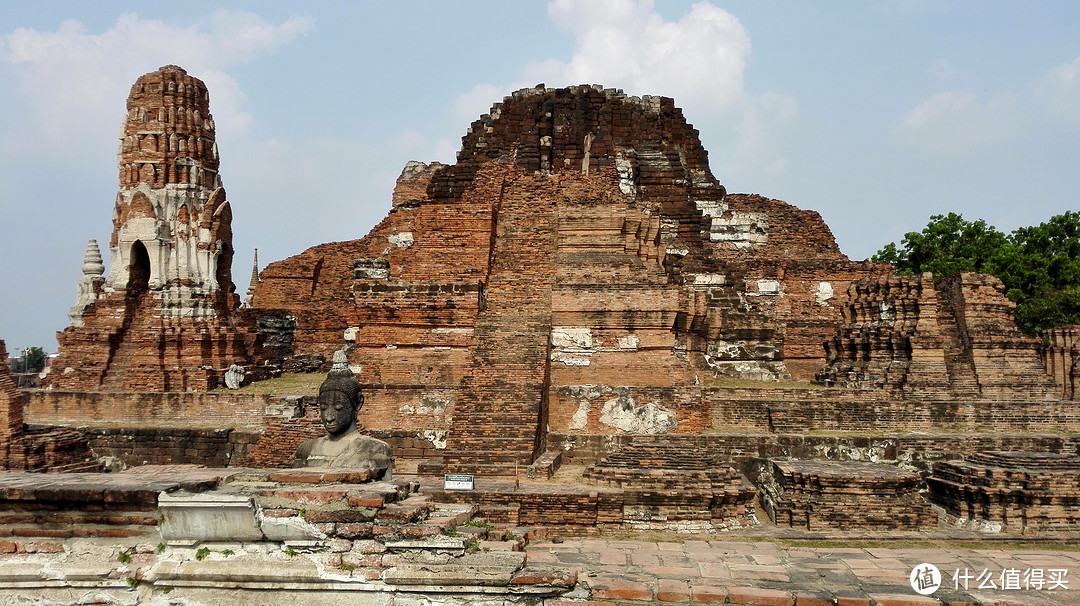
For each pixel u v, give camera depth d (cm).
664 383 2544
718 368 3284
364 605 1126
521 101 3897
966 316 2939
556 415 2489
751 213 3759
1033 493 1952
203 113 3394
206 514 1141
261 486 1254
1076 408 2638
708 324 3291
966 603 1205
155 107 3294
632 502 1939
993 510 1981
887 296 2992
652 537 1877
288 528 1144
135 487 1178
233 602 1130
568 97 3762
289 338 4366
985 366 2872
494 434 2200
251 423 2775
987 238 5184
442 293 2662
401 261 2978
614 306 2586
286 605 1129
